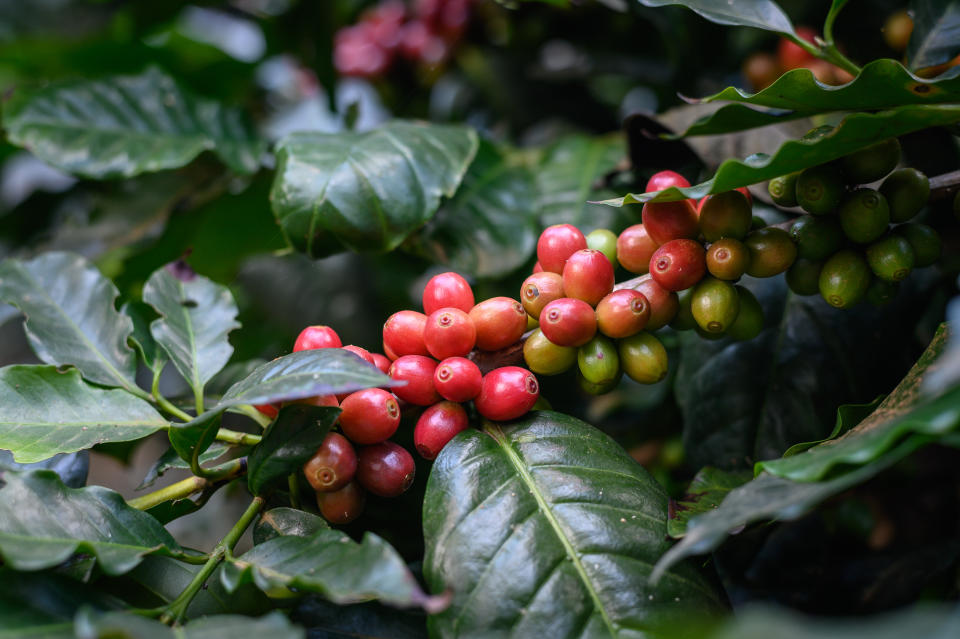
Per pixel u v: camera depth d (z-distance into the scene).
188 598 0.32
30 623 0.30
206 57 0.64
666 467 0.47
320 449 0.33
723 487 0.36
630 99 0.65
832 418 0.39
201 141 0.49
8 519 0.31
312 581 0.30
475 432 0.34
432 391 0.34
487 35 0.65
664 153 0.42
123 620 0.29
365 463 0.34
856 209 0.33
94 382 0.37
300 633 0.29
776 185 0.34
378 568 0.30
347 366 0.32
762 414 0.39
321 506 0.35
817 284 0.35
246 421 0.48
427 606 0.29
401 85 0.66
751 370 0.40
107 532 0.33
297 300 0.58
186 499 0.36
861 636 0.25
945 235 0.41
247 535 0.50
